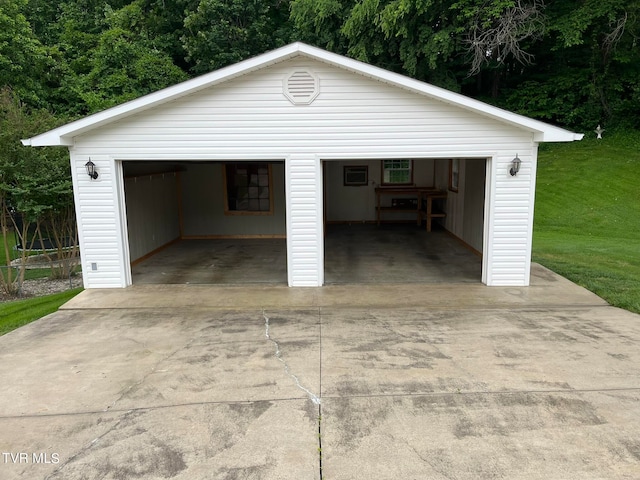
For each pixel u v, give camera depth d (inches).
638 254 393.4
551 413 145.1
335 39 746.2
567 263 358.0
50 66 724.0
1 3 662.5
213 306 264.1
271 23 820.0
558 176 652.7
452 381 167.5
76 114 676.7
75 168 286.7
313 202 290.5
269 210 468.1
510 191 285.6
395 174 531.2
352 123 282.5
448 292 282.2
